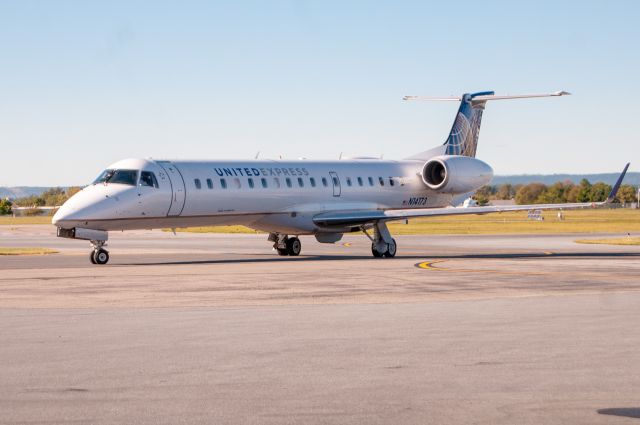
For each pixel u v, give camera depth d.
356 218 37.97
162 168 34.72
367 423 9.24
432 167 43.50
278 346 13.95
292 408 9.88
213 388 10.92
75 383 11.20
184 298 20.94
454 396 10.47
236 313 18.05
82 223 32.56
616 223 103.50
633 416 9.54
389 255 38.81
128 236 68.50
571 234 68.94
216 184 35.91
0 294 21.81
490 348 13.76
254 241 58.12
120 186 33.59
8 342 14.30
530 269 30.03
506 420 9.36
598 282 25.00
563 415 9.57
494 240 57.88
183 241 58.34
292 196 38.59
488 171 44.69
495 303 19.84
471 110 46.56
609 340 14.52
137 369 12.09
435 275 27.47
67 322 16.66
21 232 78.75
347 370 12.02
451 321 16.83
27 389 10.85
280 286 23.88
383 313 18.05
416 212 38.53
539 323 16.53
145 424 9.20
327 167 40.69
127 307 19.12
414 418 9.45
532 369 12.09
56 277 26.81
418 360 12.75
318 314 17.91
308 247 49.12
